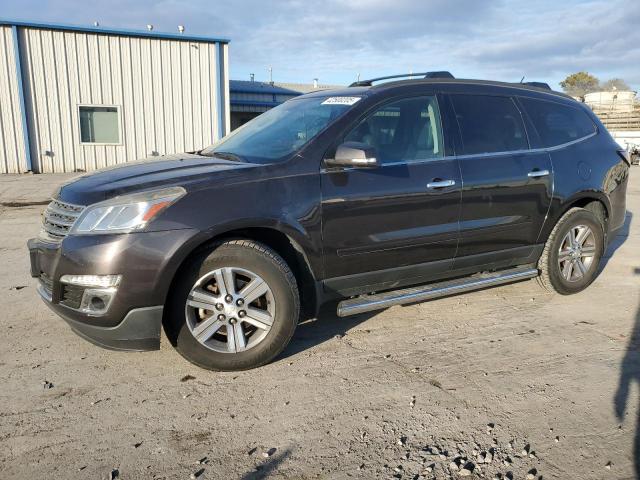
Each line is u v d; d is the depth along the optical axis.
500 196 4.40
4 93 16.27
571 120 5.13
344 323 4.36
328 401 3.16
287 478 2.49
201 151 4.58
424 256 4.14
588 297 5.07
